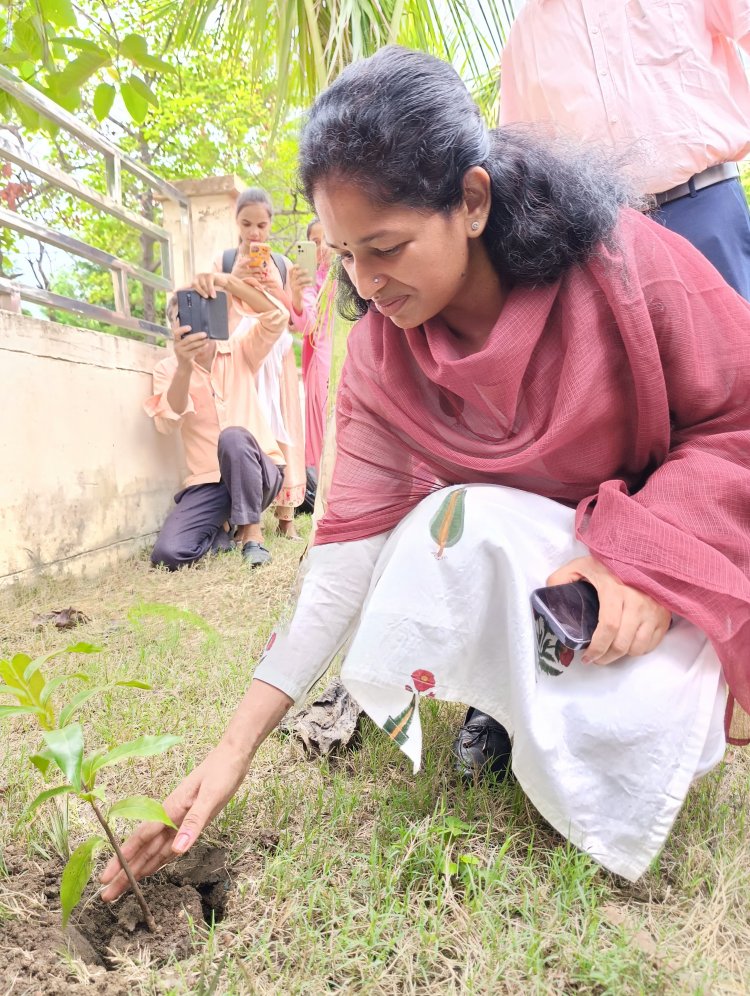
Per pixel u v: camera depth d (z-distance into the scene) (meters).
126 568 4.43
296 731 1.93
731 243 2.29
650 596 1.41
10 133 4.42
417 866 1.41
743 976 1.17
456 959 1.23
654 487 1.51
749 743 1.60
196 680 2.35
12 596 3.57
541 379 1.54
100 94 2.22
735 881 1.36
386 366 1.63
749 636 1.42
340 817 1.56
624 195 1.58
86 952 1.30
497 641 1.50
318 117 1.32
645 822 1.36
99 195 4.94
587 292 1.49
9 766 1.83
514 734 1.44
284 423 5.15
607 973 1.15
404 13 2.82
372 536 1.67
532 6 2.48
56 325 4.16
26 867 1.47
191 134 11.77
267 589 3.64
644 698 1.38
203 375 4.73
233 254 5.74
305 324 5.20
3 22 2.34
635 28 2.31
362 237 1.33
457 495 1.54
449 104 1.33
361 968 1.18
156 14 3.30
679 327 1.52
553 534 1.54
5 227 4.05
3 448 3.70
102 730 1.97
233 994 1.15
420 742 1.52
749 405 1.55
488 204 1.42
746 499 1.46
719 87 2.28
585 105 2.35
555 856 1.39
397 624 1.49
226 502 4.65
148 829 1.40
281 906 1.34
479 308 1.57
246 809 1.64
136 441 4.98
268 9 2.73
